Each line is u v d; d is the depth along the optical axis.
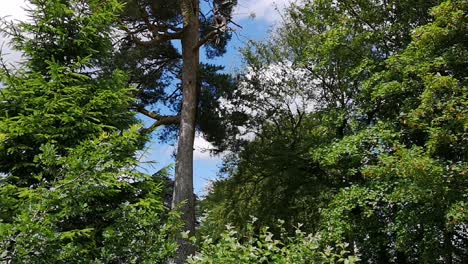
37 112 7.24
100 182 6.14
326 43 13.52
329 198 14.90
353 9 14.05
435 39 10.18
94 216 7.16
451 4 9.87
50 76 8.34
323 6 14.36
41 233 5.20
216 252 5.51
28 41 8.38
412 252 12.08
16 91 7.66
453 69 10.81
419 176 9.05
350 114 13.88
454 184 9.40
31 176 7.36
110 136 6.65
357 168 13.24
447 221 9.42
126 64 15.57
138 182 7.79
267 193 17.73
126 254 6.37
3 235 4.98
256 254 5.44
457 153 10.45
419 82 11.29
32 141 7.48
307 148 16.14
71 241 6.23
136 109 16.73
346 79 14.66
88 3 8.68
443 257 11.12
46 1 8.25
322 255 5.66
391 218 12.43
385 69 13.03
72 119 7.39
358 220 12.35
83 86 8.05
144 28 15.91
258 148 18.22
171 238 7.12
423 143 11.91
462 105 9.52
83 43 8.50
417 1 12.94
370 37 13.20
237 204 18.59
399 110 12.67
